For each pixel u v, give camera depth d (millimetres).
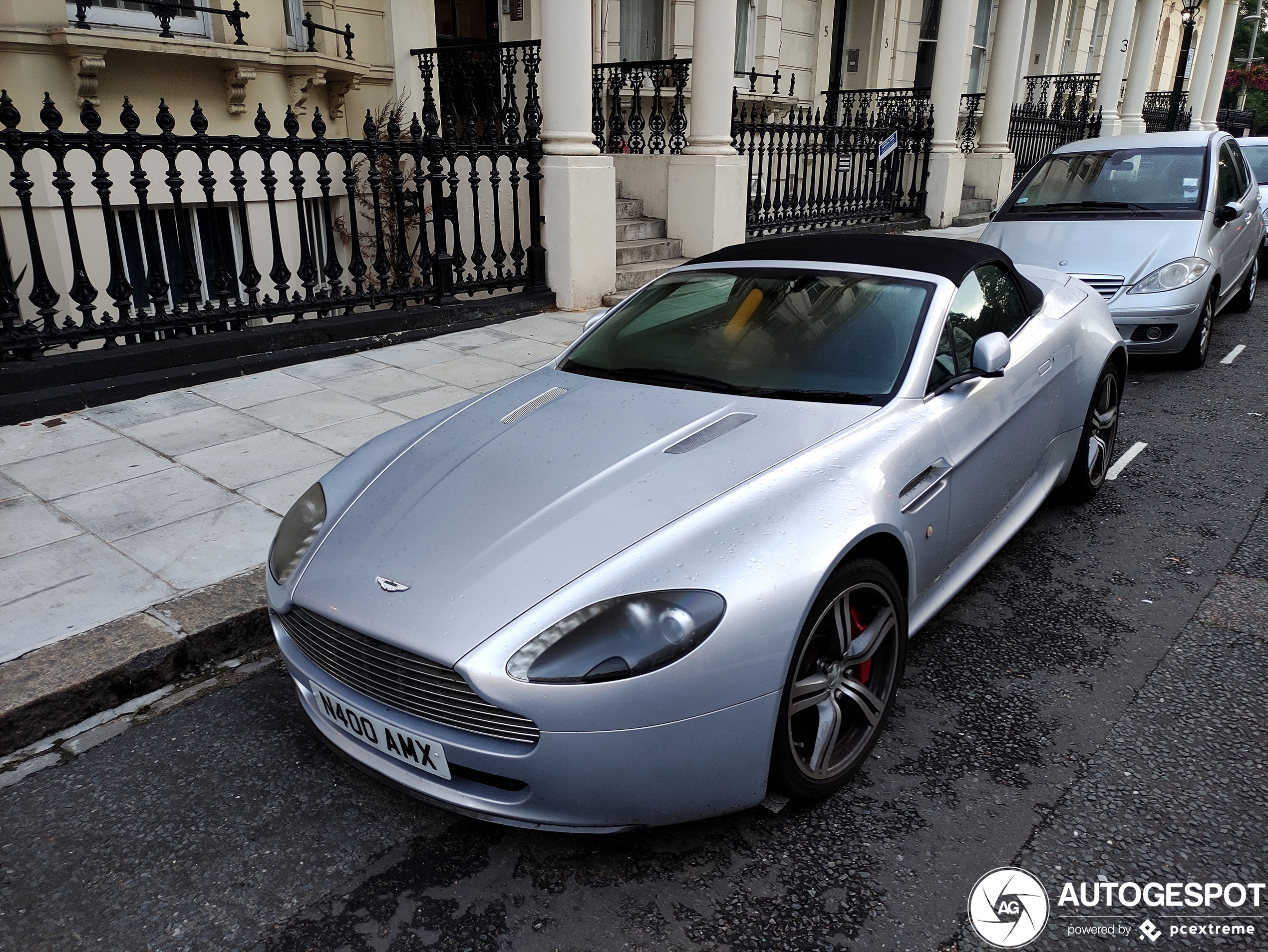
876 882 2295
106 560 3822
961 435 3119
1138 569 4004
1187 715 2967
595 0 11180
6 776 2803
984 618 3598
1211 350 7902
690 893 2277
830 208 12148
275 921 2225
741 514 2418
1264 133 41938
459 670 2150
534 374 3662
